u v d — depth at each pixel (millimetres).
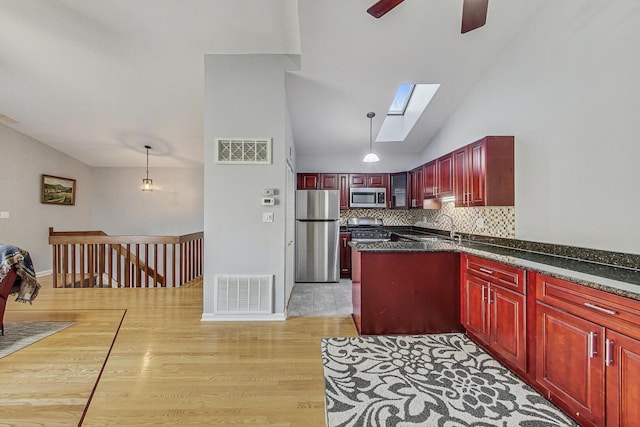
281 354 2404
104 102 4055
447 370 2162
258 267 3176
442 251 2816
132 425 1606
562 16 2328
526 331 1963
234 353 2420
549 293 1770
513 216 2908
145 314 3311
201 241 5340
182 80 3572
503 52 3008
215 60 3143
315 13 2529
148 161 6266
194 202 6781
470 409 1731
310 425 1617
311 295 4176
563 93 2328
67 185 5922
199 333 2811
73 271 4422
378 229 5684
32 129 4871
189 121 4590
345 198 5641
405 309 2809
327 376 2086
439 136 4562
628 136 1866
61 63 3268
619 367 1362
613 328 1390
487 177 2887
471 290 2621
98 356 2355
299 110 3982
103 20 2678
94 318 3184
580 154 2193
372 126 4426
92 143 5410
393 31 2734
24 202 5086
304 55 3008
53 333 2791
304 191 5043
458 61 3139
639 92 1802
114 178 6641
